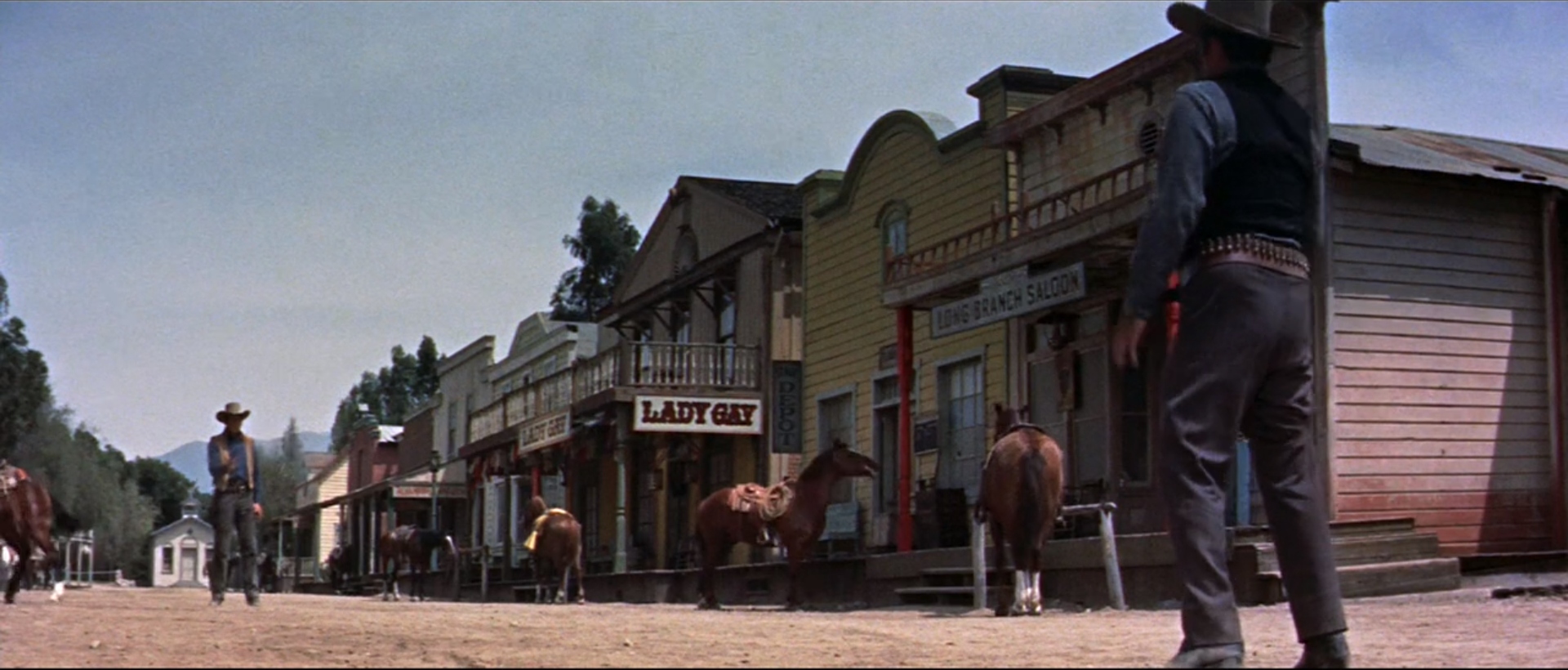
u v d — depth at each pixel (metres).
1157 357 17.77
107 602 16.89
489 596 32.69
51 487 59.50
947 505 20.31
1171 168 5.09
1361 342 15.89
